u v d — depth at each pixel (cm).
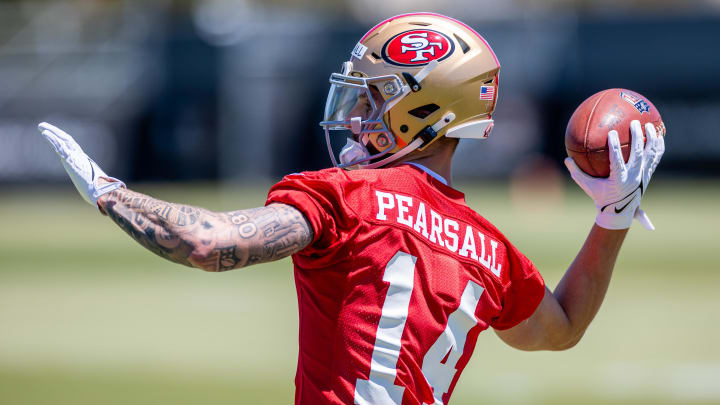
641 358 3225
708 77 10762
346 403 923
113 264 6241
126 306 4512
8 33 12912
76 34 12800
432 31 1020
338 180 930
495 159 11712
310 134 12012
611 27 11044
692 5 13812
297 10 14912
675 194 11000
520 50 11362
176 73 12288
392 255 937
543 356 3284
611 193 1097
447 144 1046
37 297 4844
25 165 12562
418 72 1003
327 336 937
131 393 2769
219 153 12262
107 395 2750
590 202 11931
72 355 3350
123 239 7962
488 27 11444
